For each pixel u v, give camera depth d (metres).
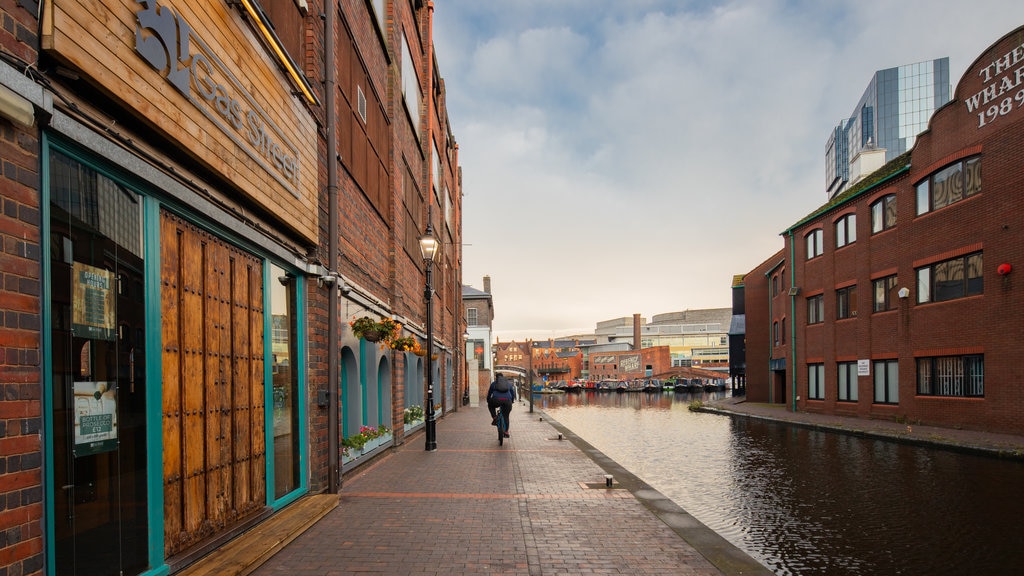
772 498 9.04
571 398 74.19
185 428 4.22
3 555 2.53
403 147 14.50
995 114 17.27
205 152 4.32
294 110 6.41
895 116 121.44
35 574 2.71
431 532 5.74
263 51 5.52
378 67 11.61
